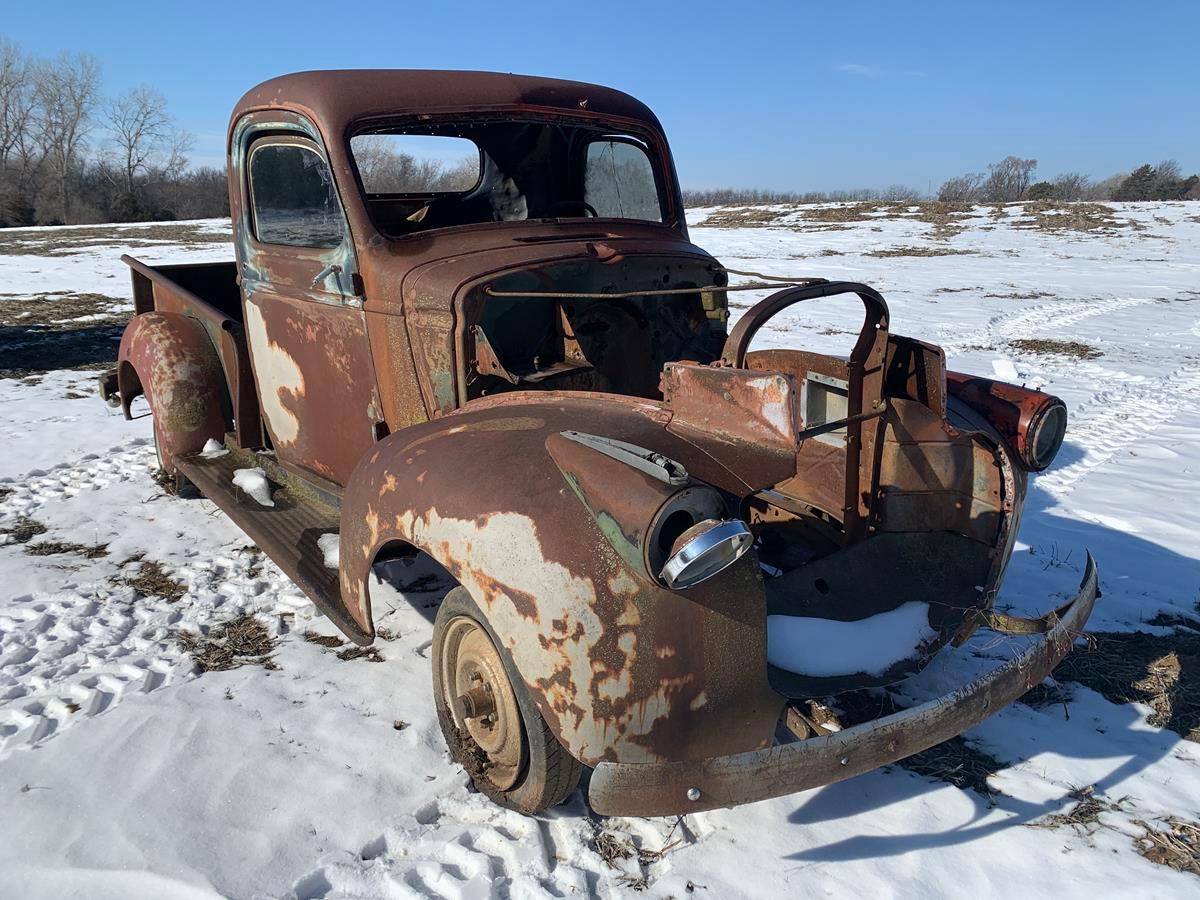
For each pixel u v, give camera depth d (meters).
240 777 2.59
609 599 2.00
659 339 3.55
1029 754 2.81
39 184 58.16
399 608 3.71
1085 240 24.38
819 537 3.26
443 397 3.01
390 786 2.57
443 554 2.24
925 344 2.89
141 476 5.42
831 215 31.67
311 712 2.95
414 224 4.10
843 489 3.17
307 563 3.16
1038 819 2.50
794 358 3.29
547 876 2.25
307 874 2.22
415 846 2.35
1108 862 2.33
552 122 3.64
